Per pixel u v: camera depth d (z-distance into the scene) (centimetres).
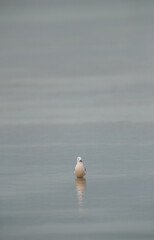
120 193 2898
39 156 3509
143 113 4484
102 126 4150
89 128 4106
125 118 4353
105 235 2480
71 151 3591
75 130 4072
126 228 2536
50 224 2594
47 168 3291
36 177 3153
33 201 2834
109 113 4534
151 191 2914
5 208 2769
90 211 2706
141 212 2684
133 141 3747
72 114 4553
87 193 2911
